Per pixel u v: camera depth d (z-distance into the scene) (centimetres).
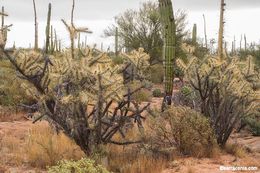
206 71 983
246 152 957
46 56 809
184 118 915
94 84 817
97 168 670
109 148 886
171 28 1252
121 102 849
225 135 974
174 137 913
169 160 862
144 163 796
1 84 1482
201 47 2733
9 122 1221
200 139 922
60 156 846
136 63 892
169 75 1245
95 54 887
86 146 845
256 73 1042
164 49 1251
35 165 830
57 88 817
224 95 970
